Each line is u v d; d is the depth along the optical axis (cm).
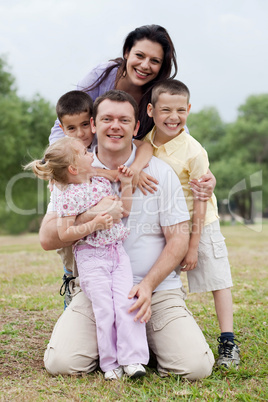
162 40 334
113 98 292
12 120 2530
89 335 284
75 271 323
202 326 377
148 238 304
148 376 282
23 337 349
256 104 4594
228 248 917
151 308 294
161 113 313
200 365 272
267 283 532
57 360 276
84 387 259
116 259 289
